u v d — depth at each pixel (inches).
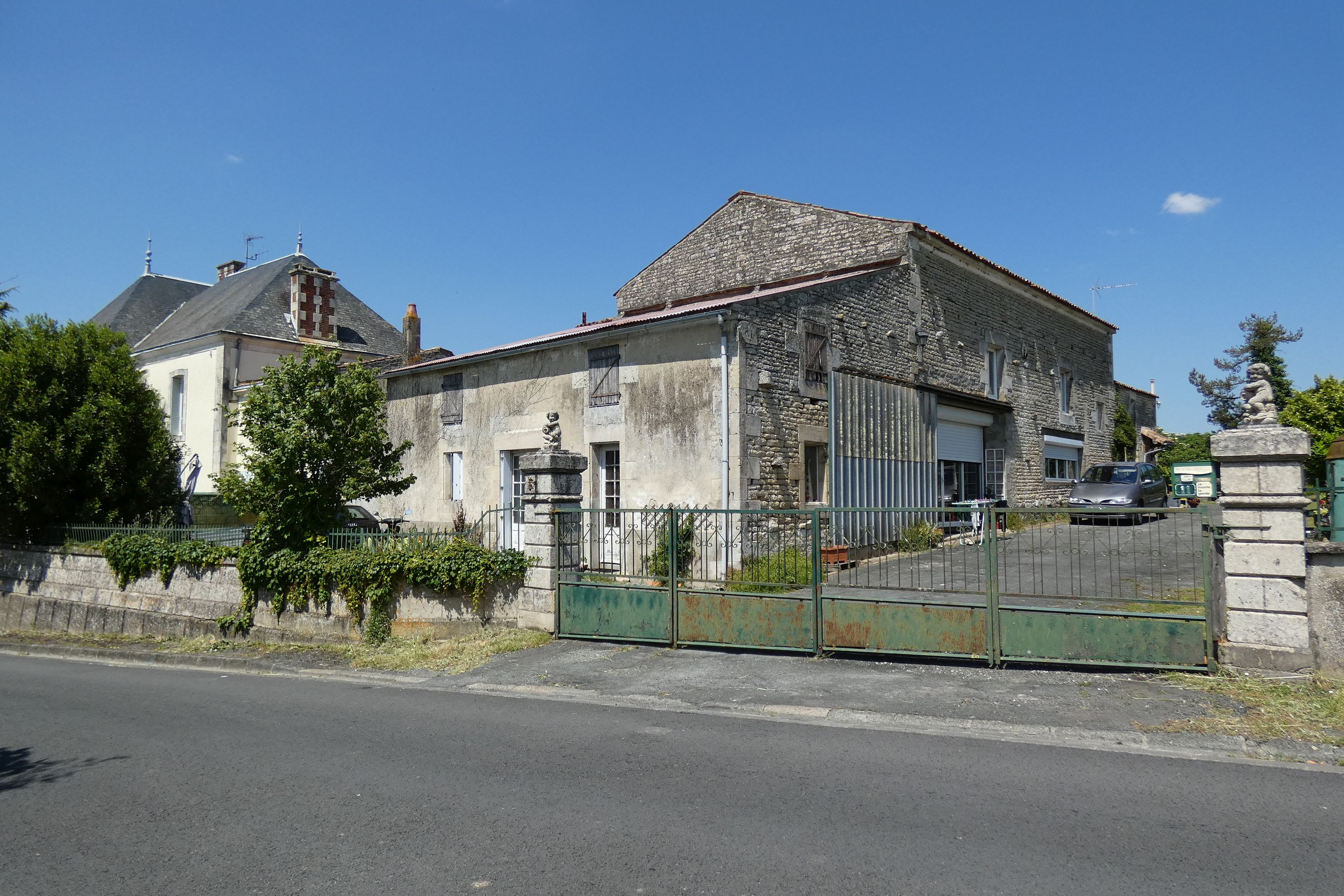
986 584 298.2
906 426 647.8
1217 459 268.4
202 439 910.4
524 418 594.2
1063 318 999.6
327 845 161.8
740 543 373.7
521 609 389.7
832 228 747.4
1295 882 139.6
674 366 510.9
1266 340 1446.9
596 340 549.0
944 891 137.3
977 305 810.2
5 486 593.6
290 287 1006.4
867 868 146.2
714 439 491.5
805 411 540.4
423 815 176.6
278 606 459.5
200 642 471.5
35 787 205.9
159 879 148.0
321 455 453.1
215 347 914.7
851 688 278.8
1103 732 224.5
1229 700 242.1
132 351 971.3
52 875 150.7
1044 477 909.2
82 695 335.6
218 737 251.8
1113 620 279.1
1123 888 137.6
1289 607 258.5
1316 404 555.8
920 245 722.2
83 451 594.6
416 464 676.1
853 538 546.0
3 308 756.6
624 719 258.4
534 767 208.7
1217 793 181.6
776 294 522.6
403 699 299.4
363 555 431.8
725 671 310.5
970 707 250.1
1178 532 272.4
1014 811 172.2
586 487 550.6
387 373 689.0
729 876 143.9
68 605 571.8
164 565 523.8
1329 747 207.3
